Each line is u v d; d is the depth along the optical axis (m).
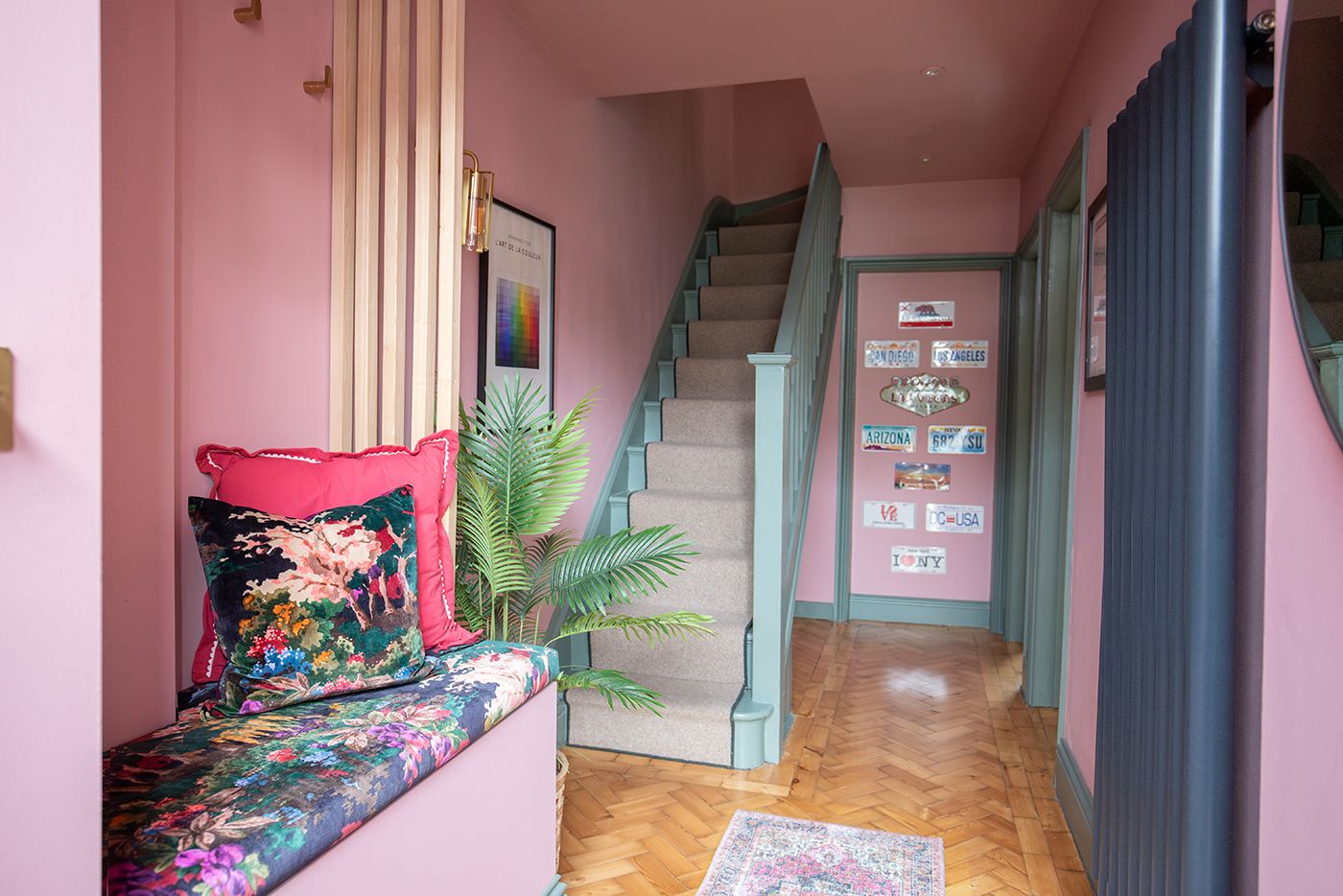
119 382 1.54
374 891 1.36
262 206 1.88
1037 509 3.62
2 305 0.86
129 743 1.40
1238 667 1.30
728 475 3.84
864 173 4.72
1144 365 1.69
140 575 1.57
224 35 1.77
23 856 0.87
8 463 0.86
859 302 5.07
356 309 2.09
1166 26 1.85
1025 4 2.65
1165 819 1.46
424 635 1.89
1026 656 3.71
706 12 2.79
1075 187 3.13
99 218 0.92
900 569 5.09
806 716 3.47
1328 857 0.98
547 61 3.15
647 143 4.31
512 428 2.27
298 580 1.59
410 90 2.31
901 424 5.05
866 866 2.27
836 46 3.03
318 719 1.51
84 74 0.91
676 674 3.22
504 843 1.80
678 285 4.90
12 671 0.86
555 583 2.41
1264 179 1.26
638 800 2.66
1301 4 1.00
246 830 1.13
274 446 1.93
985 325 4.92
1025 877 2.23
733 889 2.15
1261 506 1.24
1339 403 0.91
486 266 2.71
